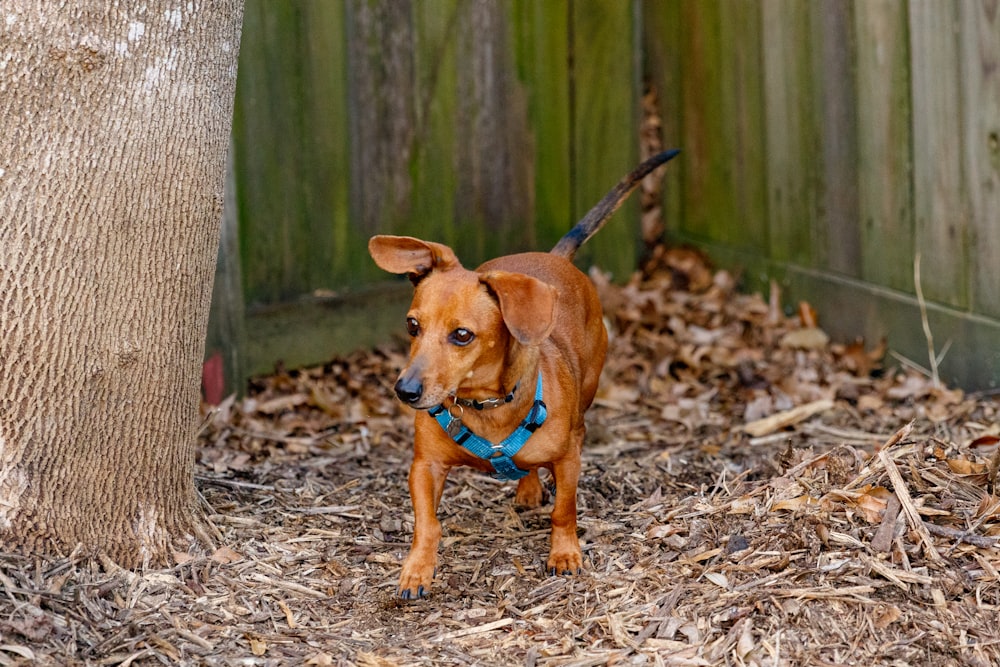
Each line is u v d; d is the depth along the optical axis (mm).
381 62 6223
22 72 3191
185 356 3617
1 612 3117
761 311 6750
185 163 3455
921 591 3352
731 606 3348
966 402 5203
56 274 3281
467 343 3404
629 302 6902
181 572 3584
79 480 3453
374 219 6344
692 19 7277
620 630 3322
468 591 3689
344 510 4262
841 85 6098
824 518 3693
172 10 3361
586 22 6891
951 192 5430
